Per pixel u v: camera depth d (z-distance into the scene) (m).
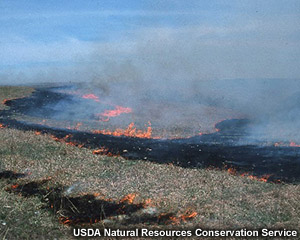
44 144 10.30
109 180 7.13
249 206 5.76
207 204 5.78
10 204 5.41
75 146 10.69
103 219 5.02
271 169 9.54
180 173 8.12
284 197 6.28
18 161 8.12
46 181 6.70
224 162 10.27
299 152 11.78
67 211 5.35
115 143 12.19
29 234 4.57
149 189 6.56
